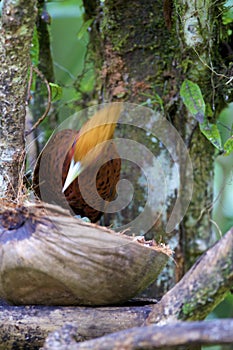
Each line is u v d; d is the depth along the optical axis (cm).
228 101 548
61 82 669
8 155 418
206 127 498
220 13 507
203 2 487
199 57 494
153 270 387
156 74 546
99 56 593
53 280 369
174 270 542
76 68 732
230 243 333
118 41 551
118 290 380
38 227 365
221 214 725
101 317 382
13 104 407
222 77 519
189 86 493
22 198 395
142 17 546
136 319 382
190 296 339
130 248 370
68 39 733
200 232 561
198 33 494
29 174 523
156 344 271
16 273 371
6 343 385
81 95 627
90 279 368
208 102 523
